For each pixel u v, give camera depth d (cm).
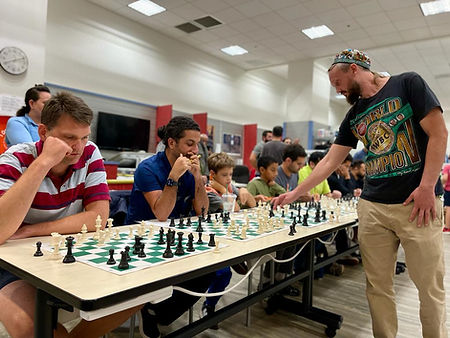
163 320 171
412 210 141
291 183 336
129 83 679
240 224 164
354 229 342
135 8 626
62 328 93
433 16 587
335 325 183
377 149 153
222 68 898
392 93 146
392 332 156
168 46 752
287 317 206
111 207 203
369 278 158
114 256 98
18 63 409
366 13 589
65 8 574
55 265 88
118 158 537
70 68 584
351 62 153
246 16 627
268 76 1073
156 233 135
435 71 910
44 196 122
